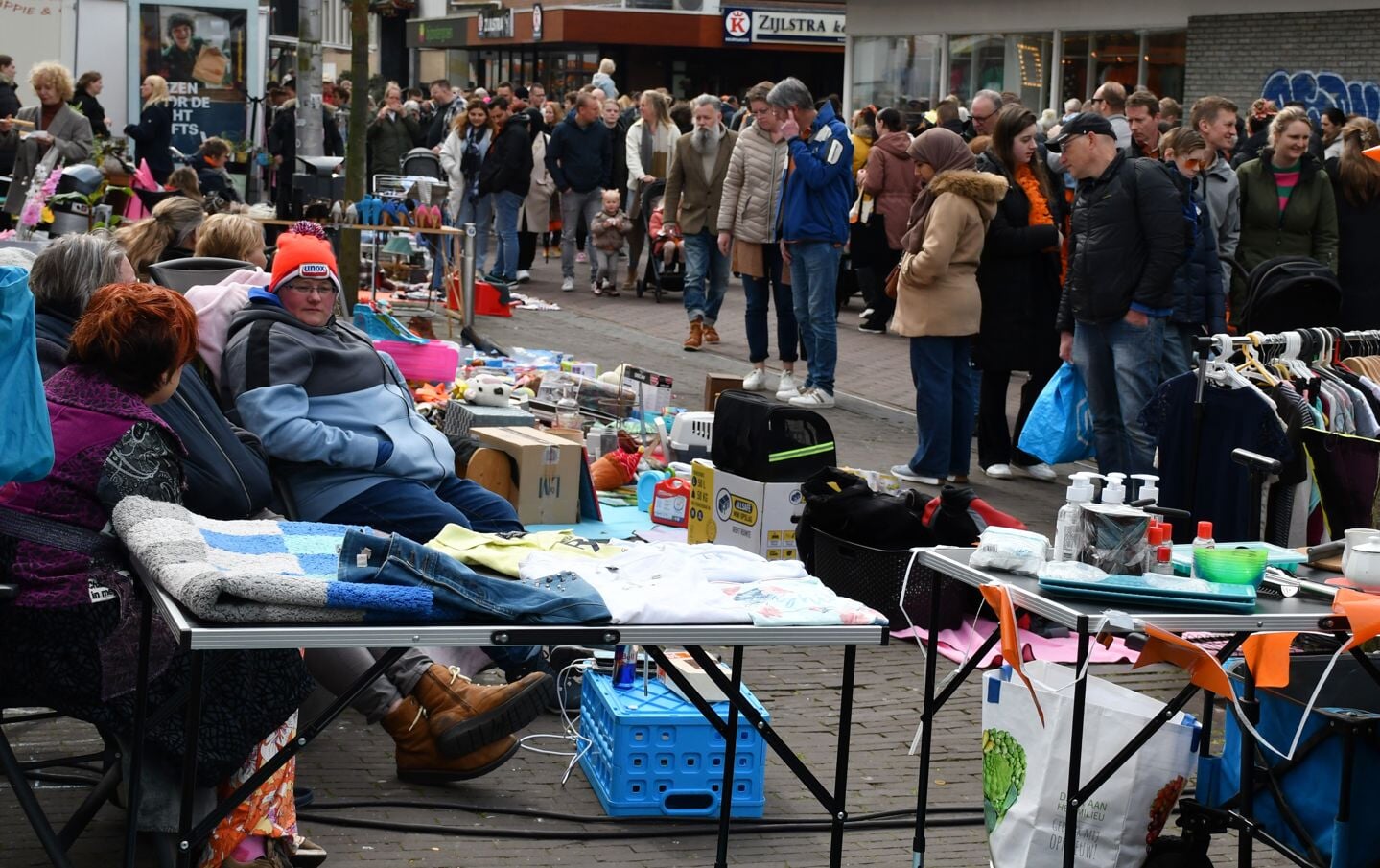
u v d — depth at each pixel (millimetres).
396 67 53625
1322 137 14398
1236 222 9562
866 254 15320
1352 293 9445
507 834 4703
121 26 20312
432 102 27031
